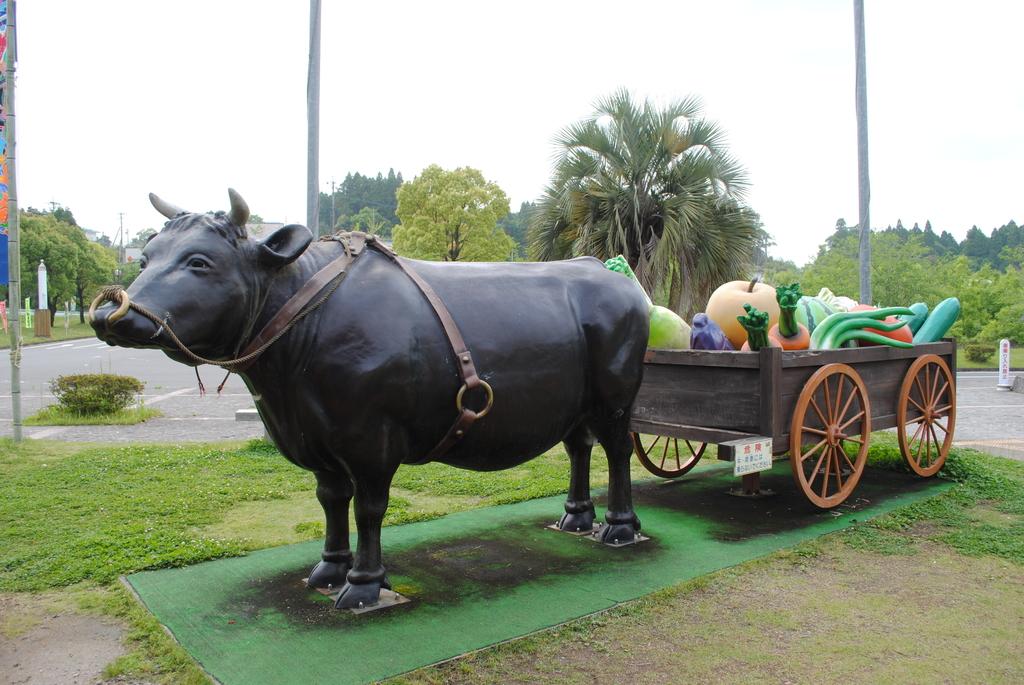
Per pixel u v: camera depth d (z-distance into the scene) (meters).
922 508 5.21
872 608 3.52
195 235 2.92
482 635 3.14
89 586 3.77
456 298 3.54
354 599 3.40
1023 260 39.25
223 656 2.93
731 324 5.61
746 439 4.45
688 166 12.27
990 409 12.81
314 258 3.35
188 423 10.48
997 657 3.03
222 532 4.72
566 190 12.71
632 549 4.32
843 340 5.39
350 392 3.16
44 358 24.84
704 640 3.16
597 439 4.54
